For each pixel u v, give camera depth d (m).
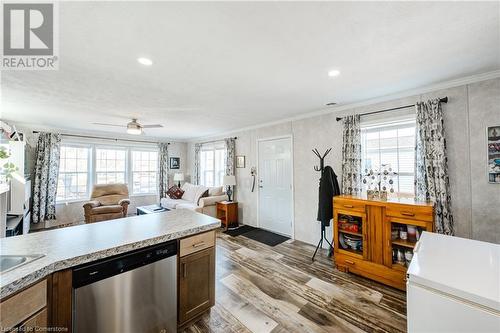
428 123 2.49
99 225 1.84
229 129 5.34
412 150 2.79
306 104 3.24
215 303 2.11
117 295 1.35
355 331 1.77
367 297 2.23
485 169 2.22
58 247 1.32
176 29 1.44
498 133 2.15
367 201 2.57
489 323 0.86
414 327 1.05
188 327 1.80
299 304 2.12
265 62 1.92
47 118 4.09
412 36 1.55
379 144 3.07
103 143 5.75
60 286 1.14
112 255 1.33
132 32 1.47
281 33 1.50
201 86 2.48
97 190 5.20
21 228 3.89
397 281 2.34
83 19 1.33
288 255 3.34
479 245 1.40
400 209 2.34
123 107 3.35
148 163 6.69
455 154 2.39
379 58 1.87
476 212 2.27
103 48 1.67
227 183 5.11
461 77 2.29
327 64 1.97
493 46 1.69
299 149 4.03
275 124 4.48
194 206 4.95
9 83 2.36
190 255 1.76
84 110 3.51
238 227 4.96
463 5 1.24
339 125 3.44
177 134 6.16
